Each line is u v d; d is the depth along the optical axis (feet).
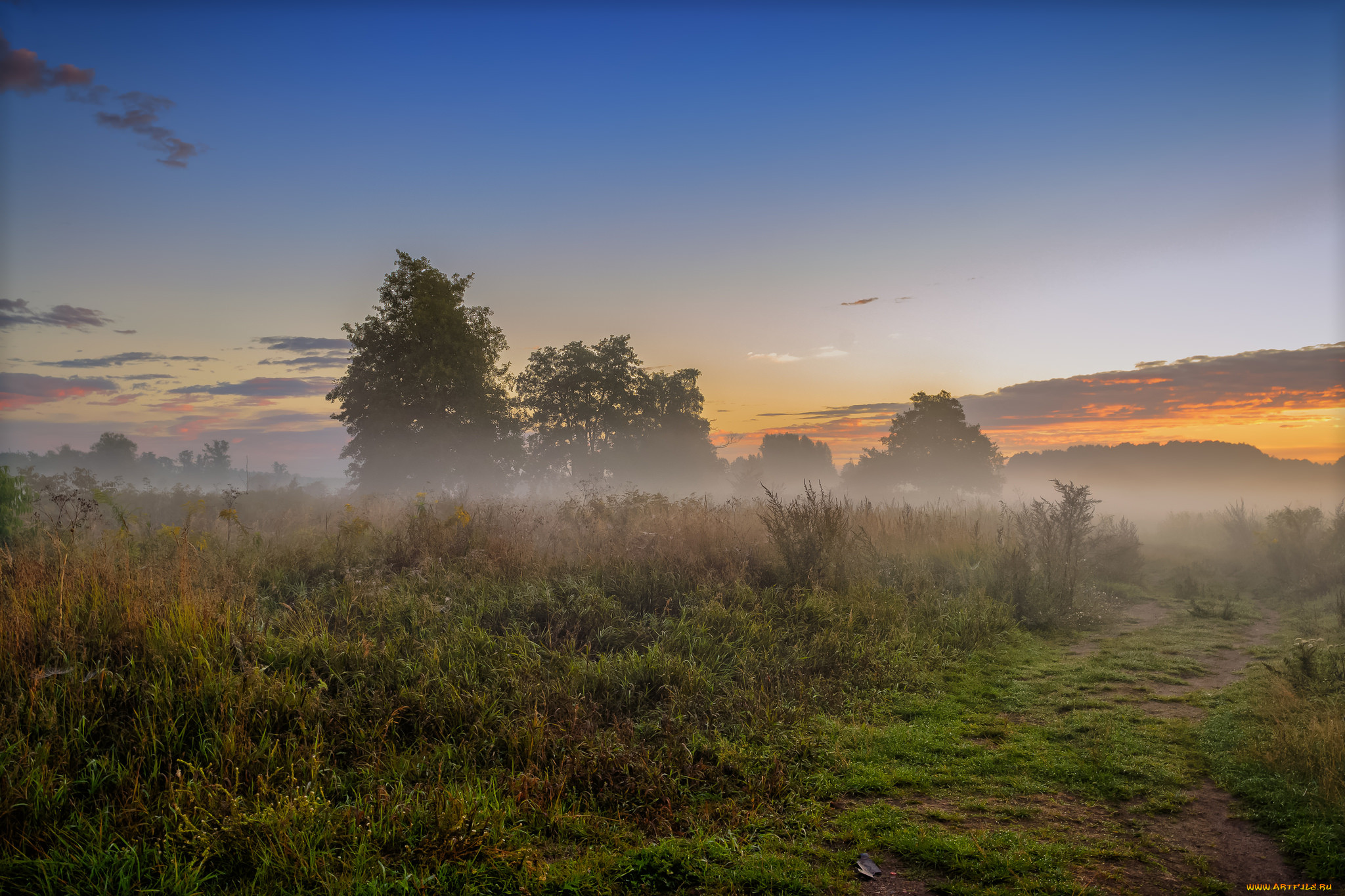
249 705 17.11
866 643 28.12
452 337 111.86
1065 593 37.76
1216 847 13.71
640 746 18.37
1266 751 17.40
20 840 12.55
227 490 63.52
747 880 12.39
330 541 38.68
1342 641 29.27
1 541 31.14
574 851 13.64
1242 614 38.11
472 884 11.94
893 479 175.01
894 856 13.53
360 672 20.11
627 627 27.37
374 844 12.97
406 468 108.06
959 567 42.65
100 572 23.61
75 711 16.19
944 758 18.48
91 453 243.40
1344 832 13.56
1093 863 13.08
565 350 163.22
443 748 16.96
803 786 16.65
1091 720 21.01
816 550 37.06
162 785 14.66
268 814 13.12
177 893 11.37
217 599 22.35
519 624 27.12
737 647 26.53
